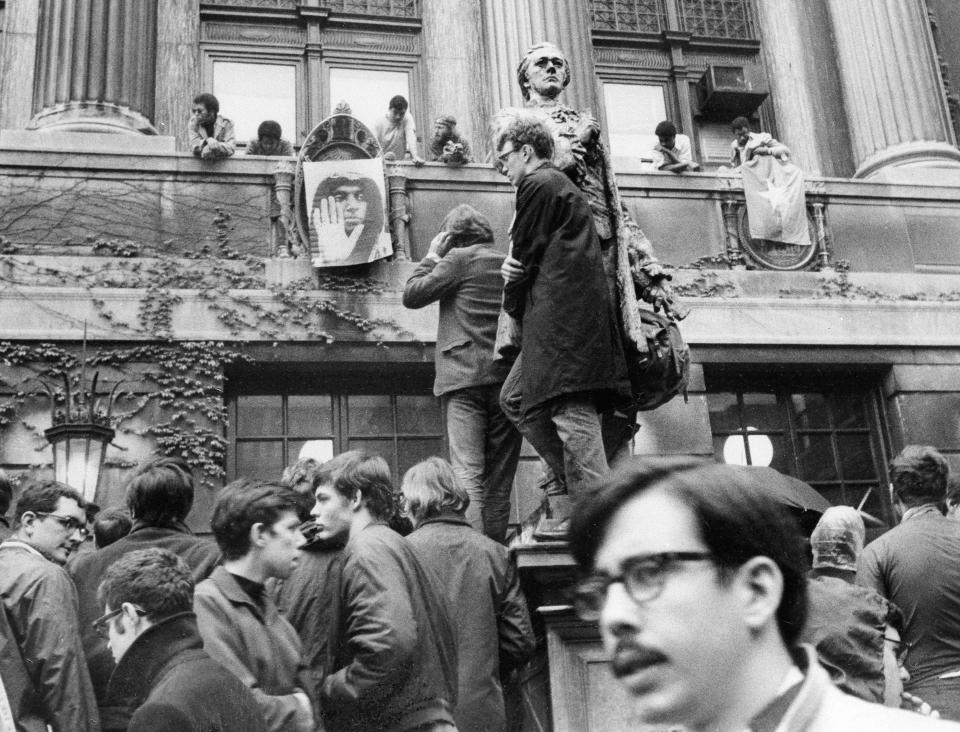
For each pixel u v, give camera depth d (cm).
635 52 1770
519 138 536
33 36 1491
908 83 1434
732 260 1258
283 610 402
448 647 360
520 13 1382
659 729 144
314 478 405
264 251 1151
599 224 544
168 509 399
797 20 1720
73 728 337
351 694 337
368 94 1645
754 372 1252
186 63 1572
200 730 263
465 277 612
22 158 1124
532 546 453
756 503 133
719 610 131
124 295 1102
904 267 1309
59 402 1062
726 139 1753
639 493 134
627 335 529
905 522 452
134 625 291
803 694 128
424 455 1164
